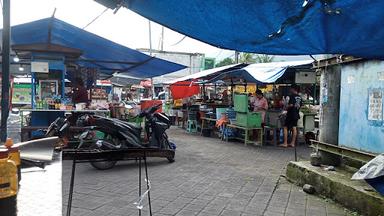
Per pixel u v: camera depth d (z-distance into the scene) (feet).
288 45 15.14
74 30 32.48
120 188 21.02
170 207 17.85
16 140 23.95
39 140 9.70
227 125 43.93
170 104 69.15
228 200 19.24
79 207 17.43
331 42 14.43
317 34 13.62
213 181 23.35
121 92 102.47
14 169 5.12
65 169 25.77
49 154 9.21
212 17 12.90
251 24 13.15
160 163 29.12
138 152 13.23
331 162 22.84
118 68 47.88
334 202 18.99
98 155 11.78
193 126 54.19
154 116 30.19
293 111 39.63
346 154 20.94
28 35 33.45
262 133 41.19
